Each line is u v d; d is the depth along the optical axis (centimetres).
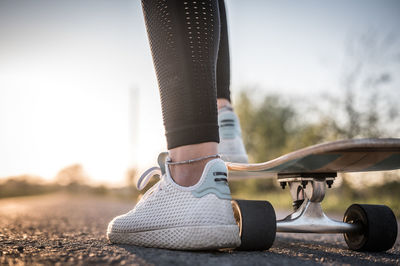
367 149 123
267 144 1766
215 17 139
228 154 200
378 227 154
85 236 190
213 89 136
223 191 132
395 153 127
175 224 129
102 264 103
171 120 136
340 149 123
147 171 158
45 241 162
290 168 152
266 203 148
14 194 2173
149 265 101
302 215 164
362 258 136
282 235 238
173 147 137
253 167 162
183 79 132
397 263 128
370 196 913
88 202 1060
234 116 207
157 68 139
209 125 134
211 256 119
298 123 1702
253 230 139
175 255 117
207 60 134
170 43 133
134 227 141
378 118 1003
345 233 168
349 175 925
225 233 126
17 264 103
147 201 143
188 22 133
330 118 1082
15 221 311
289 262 115
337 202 873
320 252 149
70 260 108
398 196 865
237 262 109
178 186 133
